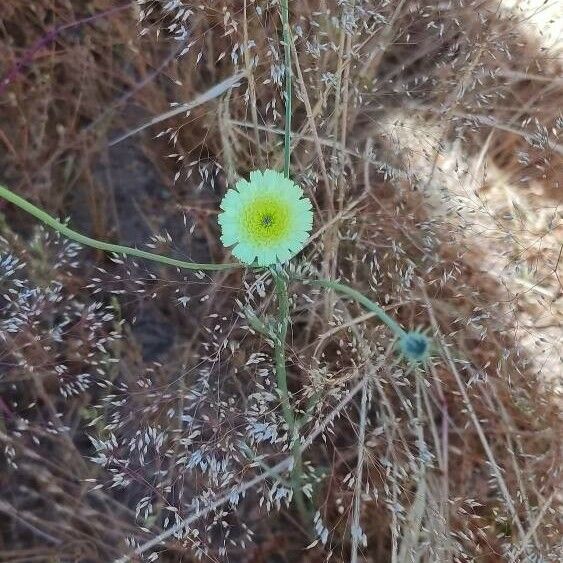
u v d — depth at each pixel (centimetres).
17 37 43
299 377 42
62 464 41
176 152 44
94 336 41
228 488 40
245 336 42
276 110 44
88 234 43
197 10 43
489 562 40
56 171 43
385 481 40
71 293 42
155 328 43
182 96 44
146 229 44
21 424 40
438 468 41
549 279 43
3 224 41
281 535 41
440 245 43
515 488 41
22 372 41
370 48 44
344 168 44
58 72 43
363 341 41
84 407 41
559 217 44
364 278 43
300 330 43
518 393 42
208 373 40
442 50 45
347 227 43
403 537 39
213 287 42
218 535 41
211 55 43
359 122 44
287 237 36
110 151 44
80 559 40
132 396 41
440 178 44
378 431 40
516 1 45
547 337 43
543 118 45
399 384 40
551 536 40
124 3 43
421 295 42
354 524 39
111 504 41
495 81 44
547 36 45
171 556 40
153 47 44
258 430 39
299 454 39
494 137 45
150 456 41
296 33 42
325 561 40
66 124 43
